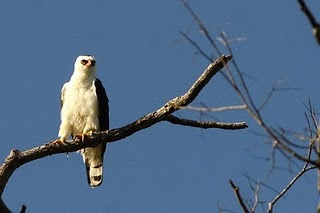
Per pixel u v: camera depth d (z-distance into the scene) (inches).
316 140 254.1
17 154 453.7
